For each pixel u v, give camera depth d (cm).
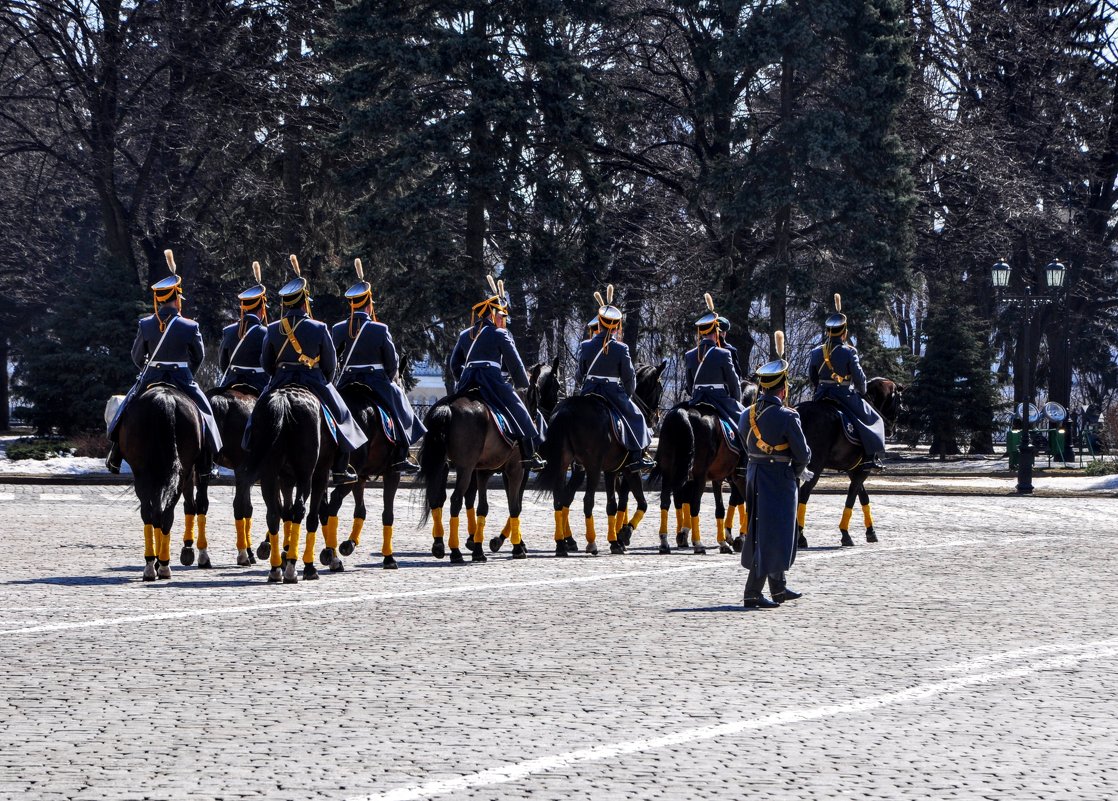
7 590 5475
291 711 3369
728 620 4900
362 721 3262
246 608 5047
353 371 6462
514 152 15188
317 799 2608
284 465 5819
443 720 3278
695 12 16438
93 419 17850
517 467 6956
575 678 3803
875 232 16000
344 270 15925
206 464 6184
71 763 2866
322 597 5372
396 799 2612
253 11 17712
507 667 3953
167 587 5631
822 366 7694
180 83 17812
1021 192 18938
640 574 6294
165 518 5816
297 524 5803
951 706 3484
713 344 7444
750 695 3597
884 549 7569
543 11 15288
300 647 4253
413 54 15000
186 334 6069
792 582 6047
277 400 5700
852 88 15850
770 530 5206
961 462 18375
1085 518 10000
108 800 2594
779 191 15612
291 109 17662
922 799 2633
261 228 18288
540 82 15638
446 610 5069
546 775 2792
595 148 17625
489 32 15638
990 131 18850
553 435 7012
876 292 16050
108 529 8188
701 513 9888
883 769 2858
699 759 2930
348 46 15300
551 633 4572
